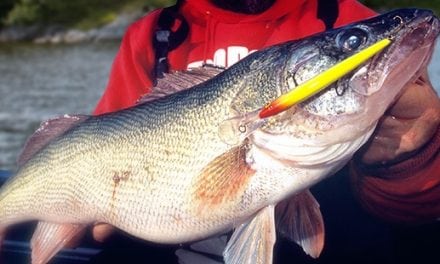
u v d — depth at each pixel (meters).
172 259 0.74
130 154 0.58
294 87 0.52
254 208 0.53
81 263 0.77
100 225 0.62
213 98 0.55
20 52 6.72
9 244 0.79
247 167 0.53
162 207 0.56
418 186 0.56
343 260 0.70
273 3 0.66
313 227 0.55
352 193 0.63
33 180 0.66
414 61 0.49
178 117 0.56
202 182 0.54
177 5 0.69
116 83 0.70
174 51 0.67
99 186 0.60
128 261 0.75
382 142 0.54
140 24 0.70
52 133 0.66
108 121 0.61
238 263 0.53
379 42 0.49
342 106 0.50
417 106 0.51
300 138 0.51
